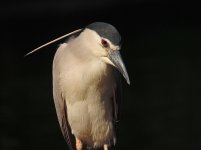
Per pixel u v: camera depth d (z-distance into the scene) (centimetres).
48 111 1544
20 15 2433
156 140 1393
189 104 1596
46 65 1984
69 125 804
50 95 1658
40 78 1827
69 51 757
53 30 2417
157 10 2641
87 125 787
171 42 2275
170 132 1434
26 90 1708
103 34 717
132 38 2383
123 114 1548
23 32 2405
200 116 1511
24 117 1508
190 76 1841
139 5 2631
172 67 1942
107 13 2556
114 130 805
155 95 1688
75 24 2472
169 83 1783
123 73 709
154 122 1486
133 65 1997
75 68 748
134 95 1700
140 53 2148
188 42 2264
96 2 2533
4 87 1738
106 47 719
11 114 1531
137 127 1465
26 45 2247
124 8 2597
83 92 755
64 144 1355
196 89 1716
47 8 2455
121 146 1370
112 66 748
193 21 2595
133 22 2578
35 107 1566
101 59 736
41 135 1406
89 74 743
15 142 1367
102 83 755
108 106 784
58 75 774
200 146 1359
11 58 2091
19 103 1605
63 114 794
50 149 1329
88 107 771
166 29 2486
